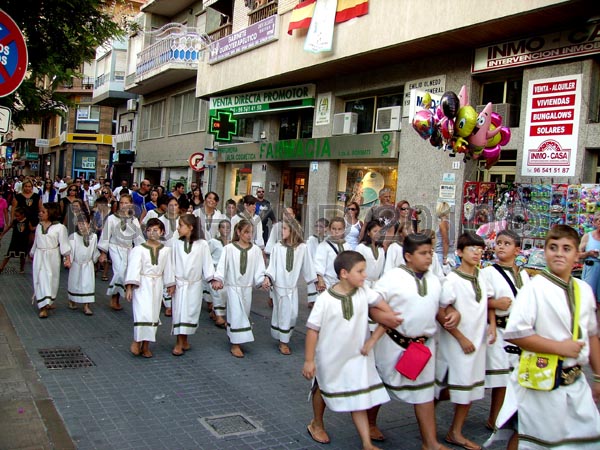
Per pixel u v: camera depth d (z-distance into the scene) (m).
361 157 13.62
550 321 3.25
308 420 4.88
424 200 11.95
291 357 6.85
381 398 4.14
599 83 9.32
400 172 12.63
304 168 17.02
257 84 16.66
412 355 4.11
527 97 10.04
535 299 3.29
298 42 14.28
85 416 4.67
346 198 14.59
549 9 8.76
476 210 10.23
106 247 8.81
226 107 18.88
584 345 3.22
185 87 23.72
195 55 21.03
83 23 9.89
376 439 4.52
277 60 15.07
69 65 10.70
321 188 15.09
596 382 3.36
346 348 4.14
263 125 18.38
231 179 20.30
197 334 7.79
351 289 4.22
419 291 4.24
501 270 4.84
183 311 6.71
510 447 3.67
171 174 25.08
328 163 14.91
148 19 26.22
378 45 11.70
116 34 10.61
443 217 9.57
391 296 4.28
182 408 4.99
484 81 11.35
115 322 8.19
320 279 7.48
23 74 5.27
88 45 10.32
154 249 6.59
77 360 6.21
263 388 5.66
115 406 4.93
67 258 8.18
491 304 4.64
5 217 12.00
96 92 33.50
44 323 7.82
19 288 10.22
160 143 26.19
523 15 9.06
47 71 10.02
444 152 11.59
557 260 3.29
